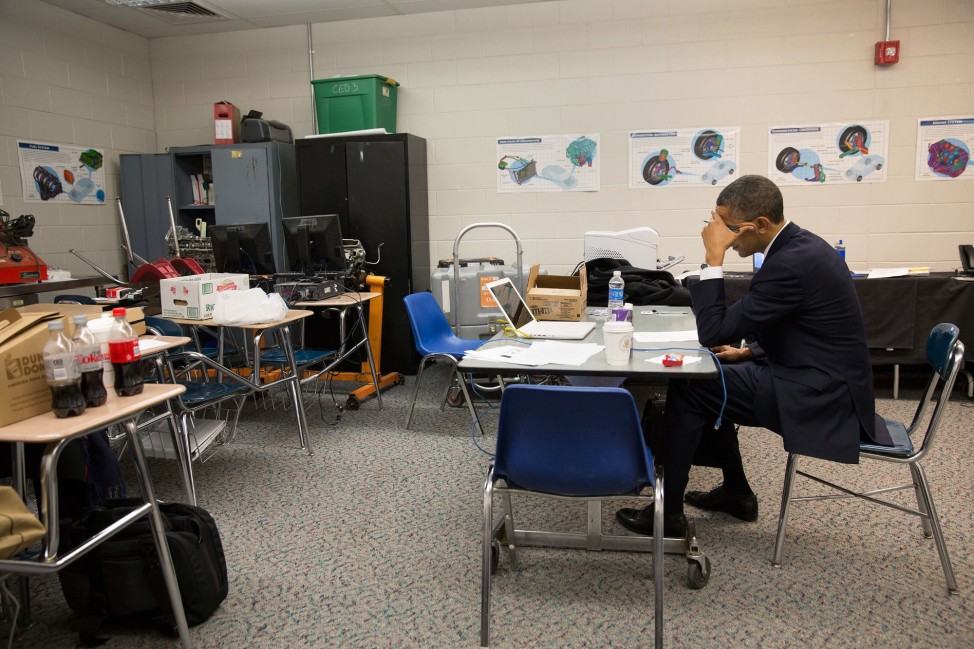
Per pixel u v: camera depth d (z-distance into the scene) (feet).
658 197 16.05
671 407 7.23
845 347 6.66
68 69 16.14
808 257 6.66
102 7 15.85
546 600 6.61
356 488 9.45
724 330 6.93
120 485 7.07
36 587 7.11
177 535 6.15
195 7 15.94
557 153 16.40
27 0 15.10
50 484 4.77
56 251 16.05
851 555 7.34
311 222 13.24
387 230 15.93
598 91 16.02
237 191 16.76
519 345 7.70
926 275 12.94
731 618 6.23
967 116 14.44
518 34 16.25
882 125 14.80
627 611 6.39
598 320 9.78
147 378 9.71
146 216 17.48
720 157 15.60
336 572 7.22
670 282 12.20
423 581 7.00
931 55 14.43
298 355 12.39
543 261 16.83
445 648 5.91
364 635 6.12
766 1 14.96
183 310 10.87
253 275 13.70
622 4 15.64
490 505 5.84
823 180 15.20
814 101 15.03
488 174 16.83
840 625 6.09
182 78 18.37
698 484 9.37
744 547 7.55
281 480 9.77
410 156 15.79
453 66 16.69
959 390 13.75
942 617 6.17
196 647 5.98
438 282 14.46
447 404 13.62
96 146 16.96
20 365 5.13
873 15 14.53
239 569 7.30
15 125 14.96
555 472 5.72
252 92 17.98
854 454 6.53
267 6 15.99
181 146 18.54
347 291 13.67
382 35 16.96
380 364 16.31
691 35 15.42
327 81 16.19
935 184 14.76
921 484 6.63
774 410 6.88
